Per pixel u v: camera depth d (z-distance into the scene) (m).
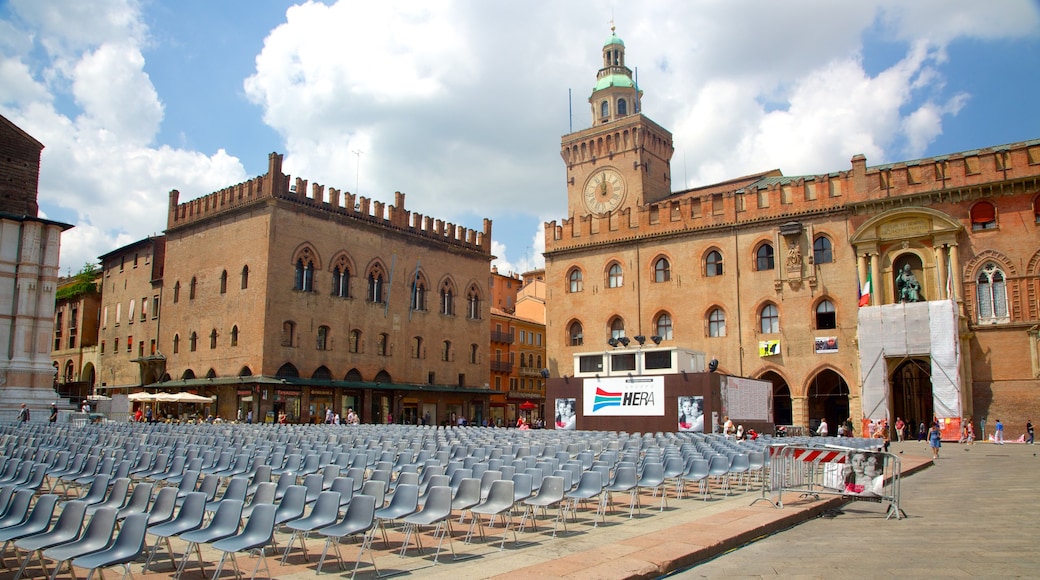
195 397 58.16
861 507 19.02
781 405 64.19
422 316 76.00
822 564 11.91
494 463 18.11
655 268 67.88
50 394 52.84
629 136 83.81
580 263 72.44
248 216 64.56
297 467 19.52
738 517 15.88
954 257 53.69
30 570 11.61
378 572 11.32
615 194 84.12
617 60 94.19
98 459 18.64
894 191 56.84
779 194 61.97
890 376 55.47
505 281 112.31
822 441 31.42
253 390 59.84
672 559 11.62
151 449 23.05
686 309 65.31
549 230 75.12
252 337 61.75
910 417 60.66
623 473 17.08
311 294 65.06
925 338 53.06
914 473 29.44
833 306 58.69
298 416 62.31
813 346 58.75
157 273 75.00
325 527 11.71
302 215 65.19
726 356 62.59
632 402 46.53
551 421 49.94
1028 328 51.00
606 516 16.80
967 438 49.94
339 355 66.88
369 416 68.25
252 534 10.91
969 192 53.84
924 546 13.26
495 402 90.69
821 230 59.66
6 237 53.38
